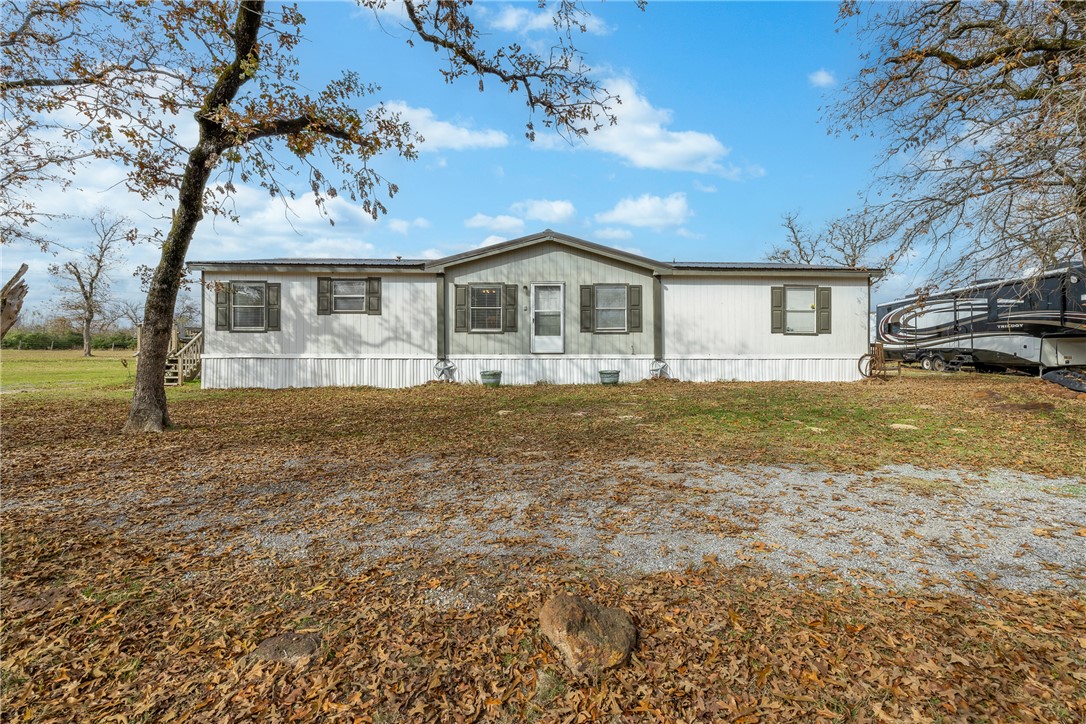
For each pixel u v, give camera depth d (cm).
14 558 369
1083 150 734
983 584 322
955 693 229
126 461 648
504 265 1512
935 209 1085
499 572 342
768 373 1555
